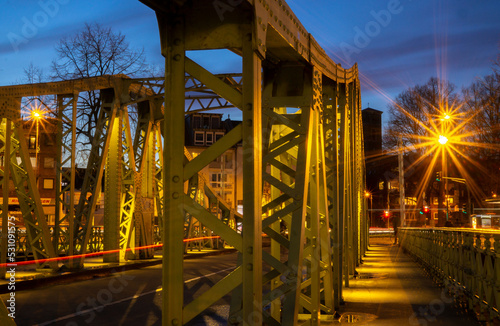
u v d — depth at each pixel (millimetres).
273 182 5910
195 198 25094
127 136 19375
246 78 4348
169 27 4410
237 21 4391
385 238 57625
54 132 56094
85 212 17266
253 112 4312
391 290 13016
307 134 6250
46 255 15547
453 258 12656
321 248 8828
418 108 53000
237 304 5164
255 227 4301
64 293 12883
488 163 48625
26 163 15031
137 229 20422
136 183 19891
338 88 10750
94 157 17734
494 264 8328
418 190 61062
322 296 9570
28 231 15352
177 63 4414
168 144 4344
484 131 45906
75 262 16578
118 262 18750
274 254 7844
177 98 4383
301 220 5719
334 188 10195
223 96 4371
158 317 9719
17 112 14656
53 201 57250
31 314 9953
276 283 7934
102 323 9133
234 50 5113
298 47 6059
